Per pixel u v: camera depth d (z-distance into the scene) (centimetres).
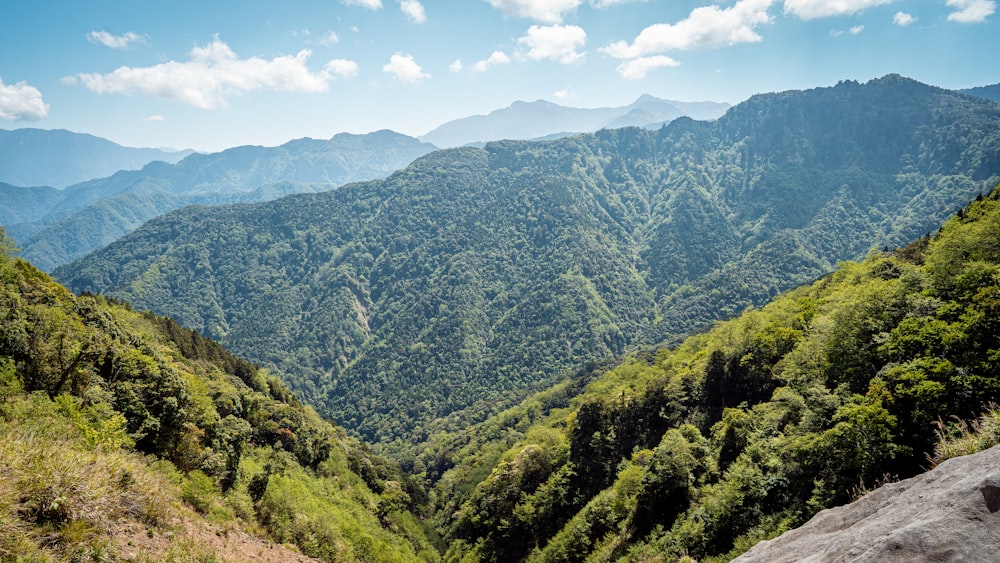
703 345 8431
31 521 818
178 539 1162
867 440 2069
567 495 5525
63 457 983
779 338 4788
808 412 2834
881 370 2622
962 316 2412
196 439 2495
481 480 8919
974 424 839
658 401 5894
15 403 1548
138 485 1189
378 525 5028
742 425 3750
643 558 3119
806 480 2447
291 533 2416
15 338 1984
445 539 7269
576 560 4091
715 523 2788
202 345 8581
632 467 4394
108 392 2181
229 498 2183
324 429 8369
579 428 6209
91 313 3428
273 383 9175
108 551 902
